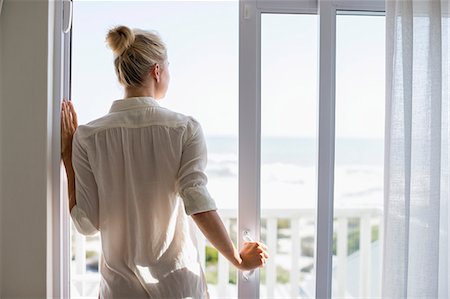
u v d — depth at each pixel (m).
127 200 1.30
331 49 1.46
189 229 1.39
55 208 1.41
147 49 1.34
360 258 1.69
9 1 1.29
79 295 1.99
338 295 1.72
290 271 2.15
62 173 1.46
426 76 1.34
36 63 1.31
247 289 1.54
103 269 1.37
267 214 2.13
